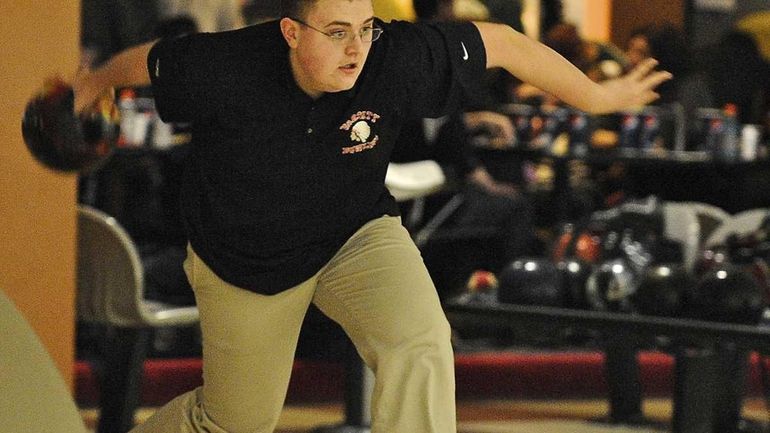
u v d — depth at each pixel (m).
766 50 28.92
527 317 13.45
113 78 8.91
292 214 8.93
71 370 12.95
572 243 15.70
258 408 9.59
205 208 9.08
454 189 18.75
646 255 15.34
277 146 8.73
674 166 23.52
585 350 20.38
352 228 9.09
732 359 13.72
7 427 6.59
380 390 8.65
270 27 8.74
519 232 20.02
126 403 14.71
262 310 9.19
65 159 8.88
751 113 27.19
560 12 27.23
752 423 14.70
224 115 8.70
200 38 8.76
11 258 12.30
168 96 8.76
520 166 23.17
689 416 13.20
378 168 9.03
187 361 18.34
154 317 14.36
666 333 12.72
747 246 14.77
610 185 24.16
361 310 8.88
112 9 22.25
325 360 18.55
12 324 6.85
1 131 12.04
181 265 16.55
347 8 8.35
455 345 20.08
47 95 8.79
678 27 29.78
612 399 17.36
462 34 9.09
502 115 22.48
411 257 8.98
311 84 8.54
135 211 19.03
